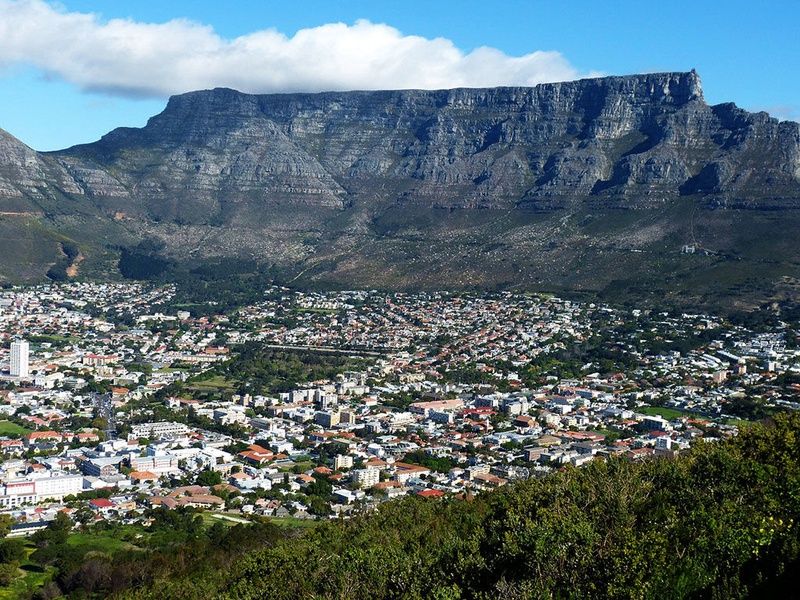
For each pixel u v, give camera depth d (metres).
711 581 112.88
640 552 116.56
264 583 155.38
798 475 139.25
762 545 117.12
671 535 125.69
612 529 131.50
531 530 129.12
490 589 126.94
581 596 115.38
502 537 139.50
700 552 118.31
